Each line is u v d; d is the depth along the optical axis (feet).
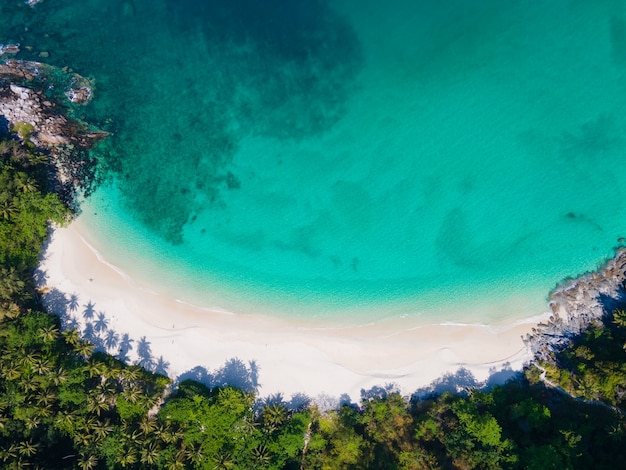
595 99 208.74
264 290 195.93
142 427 166.30
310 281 196.85
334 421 179.63
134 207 199.82
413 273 197.57
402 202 203.51
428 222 201.77
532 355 188.44
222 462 160.76
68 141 198.80
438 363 189.47
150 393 176.35
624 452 161.38
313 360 189.98
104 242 196.13
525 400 172.96
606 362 169.07
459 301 194.90
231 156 206.08
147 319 191.01
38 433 165.17
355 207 203.10
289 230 200.95
